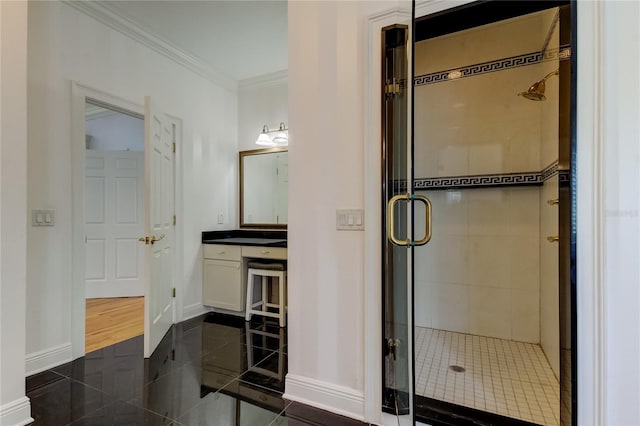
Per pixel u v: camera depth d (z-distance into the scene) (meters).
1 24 1.57
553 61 1.89
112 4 2.46
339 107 1.74
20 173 1.63
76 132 2.37
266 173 3.74
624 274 1.04
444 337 2.45
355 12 1.70
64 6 2.30
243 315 3.35
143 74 2.86
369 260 1.66
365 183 1.67
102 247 4.14
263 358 2.36
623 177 1.04
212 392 1.91
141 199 4.28
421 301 2.55
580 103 1.07
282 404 1.79
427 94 2.55
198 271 3.40
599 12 1.04
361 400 1.67
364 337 1.67
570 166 1.08
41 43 2.17
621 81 1.03
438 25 1.79
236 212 3.89
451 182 2.51
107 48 2.58
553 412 1.58
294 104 1.85
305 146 1.83
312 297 1.81
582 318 1.07
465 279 2.47
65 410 1.71
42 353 2.17
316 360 1.80
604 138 1.04
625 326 1.04
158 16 2.62
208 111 3.53
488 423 1.53
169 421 1.63
